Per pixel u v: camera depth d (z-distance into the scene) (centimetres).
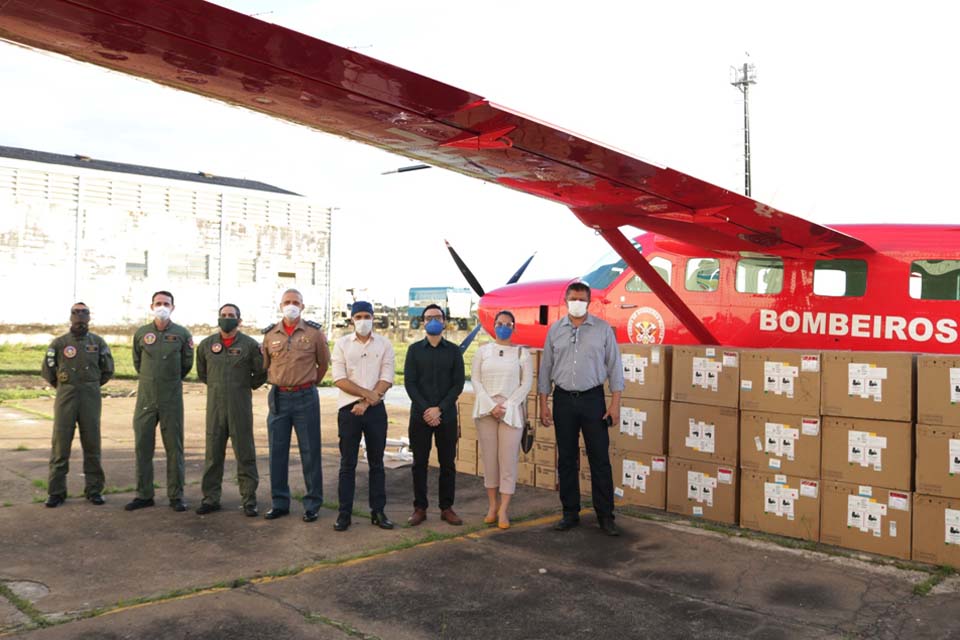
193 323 2853
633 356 612
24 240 2491
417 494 544
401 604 381
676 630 353
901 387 475
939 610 385
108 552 464
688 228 662
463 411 728
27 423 1002
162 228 2780
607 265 831
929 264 643
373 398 521
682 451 578
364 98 417
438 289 4284
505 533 519
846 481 496
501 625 356
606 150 490
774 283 717
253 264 3011
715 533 526
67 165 2686
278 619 358
